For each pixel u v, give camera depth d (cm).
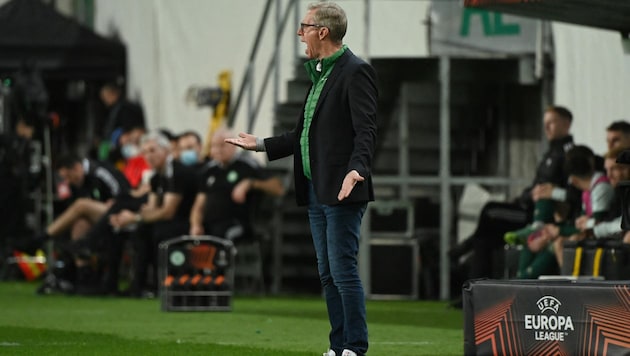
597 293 1728
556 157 3194
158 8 5234
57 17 5603
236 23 4697
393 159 4444
